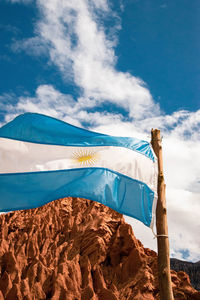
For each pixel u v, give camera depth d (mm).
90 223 69625
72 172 11234
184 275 55344
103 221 67312
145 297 49438
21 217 78812
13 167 11031
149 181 11188
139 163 11469
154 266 57219
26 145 11359
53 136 11695
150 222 10367
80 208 82062
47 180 11039
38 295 50625
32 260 63406
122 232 64875
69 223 74750
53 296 49750
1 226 73562
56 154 11461
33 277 55156
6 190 10758
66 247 65062
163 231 10062
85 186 11055
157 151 11766
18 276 56062
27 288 50969
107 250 61781
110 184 11156
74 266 57000
